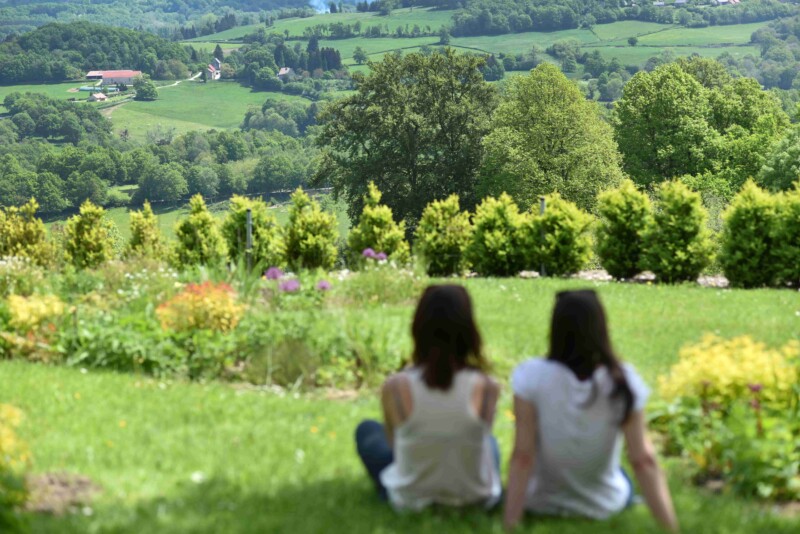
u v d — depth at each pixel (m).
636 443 4.19
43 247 20.23
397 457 4.59
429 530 4.34
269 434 6.88
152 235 20.91
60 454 6.28
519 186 45.47
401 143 50.91
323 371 8.80
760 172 46.91
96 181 170.75
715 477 5.85
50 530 4.62
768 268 15.84
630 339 10.40
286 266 18.92
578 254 17.61
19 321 10.48
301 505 5.07
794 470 5.52
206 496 5.30
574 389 4.21
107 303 12.66
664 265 16.52
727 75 61.50
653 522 4.35
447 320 4.34
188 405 7.86
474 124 51.56
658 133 51.75
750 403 6.26
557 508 4.44
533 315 11.95
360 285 13.56
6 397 8.11
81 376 9.18
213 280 13.98
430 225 18.69
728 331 10.91
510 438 6.72
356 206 52.00
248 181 178.12
